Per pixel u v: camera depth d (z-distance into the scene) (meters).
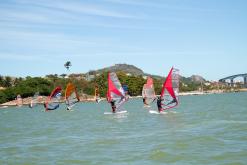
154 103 118.06
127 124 48.12
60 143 33.03
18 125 55.75
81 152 27.91
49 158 26.22
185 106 93.69
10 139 38.28
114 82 71.44
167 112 67.81
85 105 129.00
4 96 164.88
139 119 55.22
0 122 64.69
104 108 99.62
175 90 64.38
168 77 64.69
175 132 36.81
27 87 172.25
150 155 25.47
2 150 30.73
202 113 63.03
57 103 100.25
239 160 22.92
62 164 24.08
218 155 24.52
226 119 48.91
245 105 88.38
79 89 197.62
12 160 26.05
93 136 36.94
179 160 23.70
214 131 36.12
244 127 38.38
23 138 38.53
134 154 26.11
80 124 51.50
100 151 27.92
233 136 32.28
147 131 39.12
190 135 33.88
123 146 29.64
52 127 49.19
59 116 72.50
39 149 30.27
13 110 116.75
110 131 40.81
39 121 61.91
